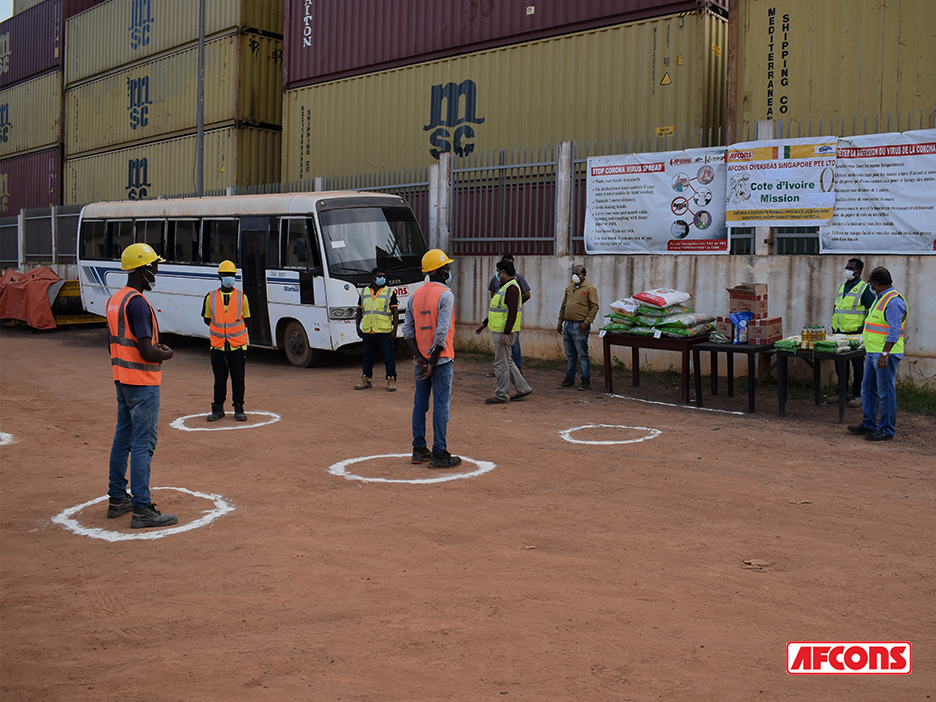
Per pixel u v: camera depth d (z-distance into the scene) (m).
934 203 10.40
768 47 12.21
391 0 18.27
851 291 10.27
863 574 4.88
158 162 25.52
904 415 9.78
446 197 16.34
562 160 14.39
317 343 14.58
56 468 7.87
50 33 30.92
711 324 11.30
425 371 7.58
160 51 25.16
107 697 3.56
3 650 4.05
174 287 17.20
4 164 34.22
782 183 11.66
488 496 6.70
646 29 14.02
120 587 4.85
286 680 3.67
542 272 14.70
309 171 20.44
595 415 10.26
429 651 3.94
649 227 13.20
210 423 9.98
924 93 11.08
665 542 5.48
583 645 3.98
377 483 7.15
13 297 22.28
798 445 8.49
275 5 22.92
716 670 3.73
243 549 5.46
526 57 15.75
